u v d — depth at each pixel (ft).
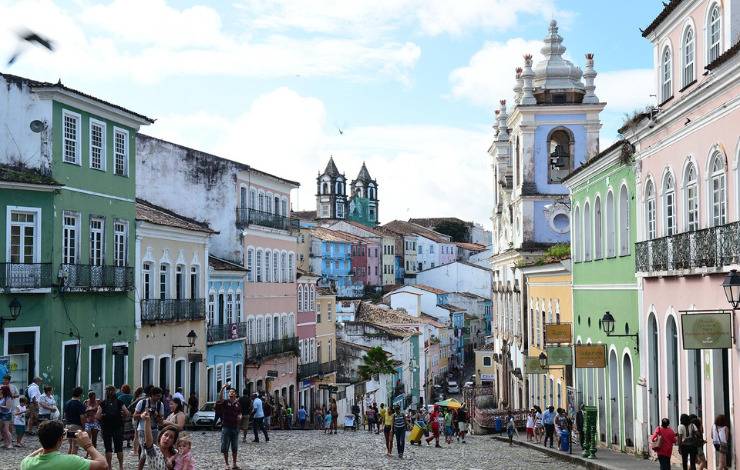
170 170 158.92
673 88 80.94
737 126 65.41
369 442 114.32
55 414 78.02
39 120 100.63
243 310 160.56
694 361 75.82
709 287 71.00
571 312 124.57
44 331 99.35
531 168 173.78
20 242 98.58
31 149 100.32
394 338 258.16
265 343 167.53
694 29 75.51
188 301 133.80
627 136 91.45
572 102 173.68
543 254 164.25
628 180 94.89
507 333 200.64
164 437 39.93
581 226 117.70
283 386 179.32
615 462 82.02
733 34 67.97
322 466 76.07
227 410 70.79
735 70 62.64
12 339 96.99
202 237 141.18
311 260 347.77
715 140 69.92
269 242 174.91
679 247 75.92
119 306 115.14
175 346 130.52
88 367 107.55
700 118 72.59
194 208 158.92
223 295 151.64
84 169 107.86
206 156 158.81
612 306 101.55
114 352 112.88
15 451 72.90
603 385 105.60
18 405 76.18
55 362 100.48
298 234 193.67
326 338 214.28
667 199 83.20
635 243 89.61
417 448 111.55
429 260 495.00
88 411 64.39
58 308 101.30
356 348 233.14
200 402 138.41
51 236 100.37
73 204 105.09
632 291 93.20
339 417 204.23
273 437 114.11
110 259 113.70
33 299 98.53
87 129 108.78
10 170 98.78
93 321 108.78
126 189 118.01
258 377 165.37
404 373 261.24
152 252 125.18
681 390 77.97
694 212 76.23
